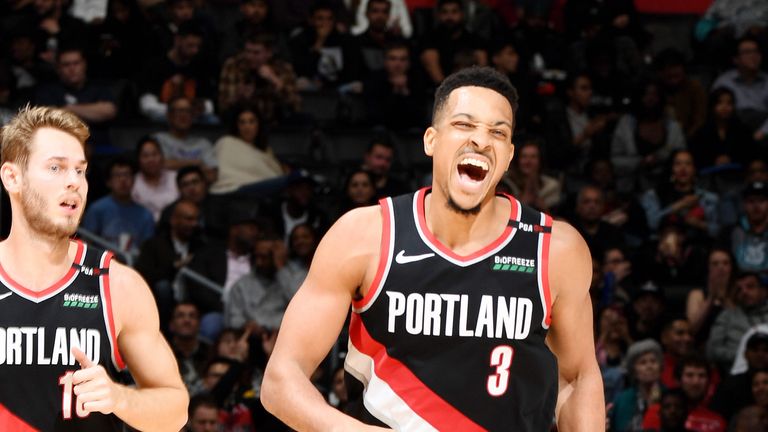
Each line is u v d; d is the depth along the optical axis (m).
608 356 11.14
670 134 15.00
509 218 4.37
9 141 4.36
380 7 16.09
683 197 13.88
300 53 15.69
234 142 13.51
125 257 11.73
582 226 12.87
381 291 4.29
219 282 11.60
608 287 11.91
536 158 13.27
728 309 11.81
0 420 4.31
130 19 15.21
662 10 18.86
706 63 17.34
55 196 4.32
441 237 4.31
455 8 15.65
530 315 4.31
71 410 4.36
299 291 4.38
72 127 4.39
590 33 16.69
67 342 4.36
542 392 4.36
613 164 14.79
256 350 10.71
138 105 14.60
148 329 4.51
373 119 14.95
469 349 4.28
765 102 16.00
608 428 10.52
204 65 14.84
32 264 4.37
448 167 4.23
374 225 4.33
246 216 12.76
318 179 13.77
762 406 10.23
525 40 16.75
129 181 12.22
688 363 10.41
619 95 15.45
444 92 4.29
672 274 12.77
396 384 4.30
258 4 15.67
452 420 4.28
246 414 9.67
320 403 4.20
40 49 14.86
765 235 12.93
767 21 17.30
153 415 4.40
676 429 10.09
